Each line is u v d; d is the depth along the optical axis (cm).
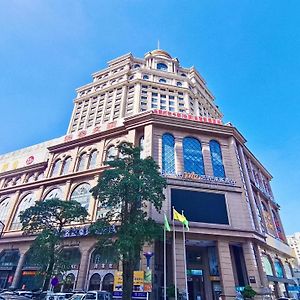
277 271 3931
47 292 2355
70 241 3241
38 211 2748
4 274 3647
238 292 2583
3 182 5109
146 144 3456
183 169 3312
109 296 2141
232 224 2970
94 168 3856
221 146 3756
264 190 5044
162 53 9056
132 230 2066
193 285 2995
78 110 8100
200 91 8244
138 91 7219
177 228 2738
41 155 4997
